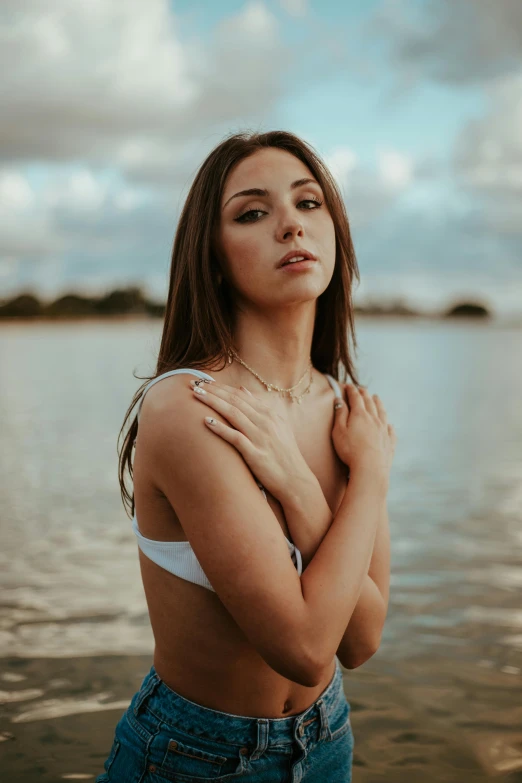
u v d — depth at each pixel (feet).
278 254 5.12
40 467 25.54
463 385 62.08
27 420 38.65
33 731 8.23
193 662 5.05
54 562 14.30
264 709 5.08
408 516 18.69
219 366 5.37
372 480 5.36
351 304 6.27
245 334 5.51
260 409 5.10
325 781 5.43
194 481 4.66
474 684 9.45
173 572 5.00
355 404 5.87
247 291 5.27
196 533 4.66
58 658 10.00
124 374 72.95
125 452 5.84
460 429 36.01
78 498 20.44
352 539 4.93
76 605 11.96
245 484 4.70
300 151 5.50
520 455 28.66
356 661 5.43
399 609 12.09
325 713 5.34
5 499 20.29
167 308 5.79
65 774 7.43
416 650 10.50
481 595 12.71
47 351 122.52
